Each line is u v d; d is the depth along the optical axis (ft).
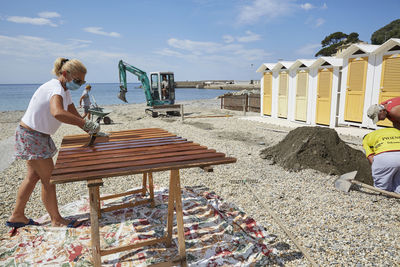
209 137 30.86
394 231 10.50
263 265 8.34
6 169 20.07
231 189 15.08
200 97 151.94
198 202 12.66
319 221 11.40
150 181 11.97
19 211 10.37
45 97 9.23
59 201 14.01
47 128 9.64
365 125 29.91
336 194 14.16
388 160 12.78
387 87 27.17
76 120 8.75
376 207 12.56
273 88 43.19
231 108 65.98
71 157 8.04
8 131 39.52
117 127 40.27
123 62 56.08
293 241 9.80
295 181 16.12
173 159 7.42
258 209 12.60
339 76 33.30
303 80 36.55
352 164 17.84
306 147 19.02
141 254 8.89
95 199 7.25
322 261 8.77
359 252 9.22
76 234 9.98
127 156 8.14
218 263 8.35
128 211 11.96
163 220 11.11
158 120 48.34
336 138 19.25
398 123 13.25
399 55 25.79
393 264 8.56
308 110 36.04
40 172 9.98
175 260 7.94
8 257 8.66
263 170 18.47
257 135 31.73
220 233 9.98
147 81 57.31
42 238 9.70
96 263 7.37
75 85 9.52
